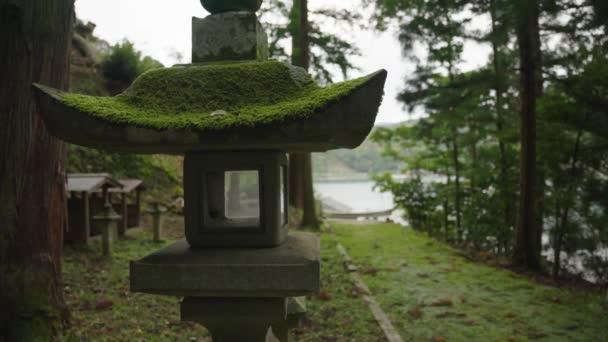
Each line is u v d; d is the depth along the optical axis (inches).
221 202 77.6
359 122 59.0
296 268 67.4
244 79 69.9
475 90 353.4
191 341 159.8
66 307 154.4
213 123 61.0
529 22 279.9
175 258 71.7
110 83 541.0
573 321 203.9
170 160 567.8
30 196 141.2
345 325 185.9
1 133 136.8
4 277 137.3
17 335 134.7
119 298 200.7
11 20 134.1
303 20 490.6
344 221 679.7
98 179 303.3
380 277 285.4
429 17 329.1
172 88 70.4
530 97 315.9
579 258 335.9
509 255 406.3
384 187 586.2
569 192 307.7
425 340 181.3
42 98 64.6
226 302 78.5
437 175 555.2
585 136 326.3
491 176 427.2
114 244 320.8
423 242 433.7
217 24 80.0
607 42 253.1
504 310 220.5
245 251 73.3
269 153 73.8
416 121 471.8
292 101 65.5
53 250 149.7
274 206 74.3
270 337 97.7
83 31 591.5
